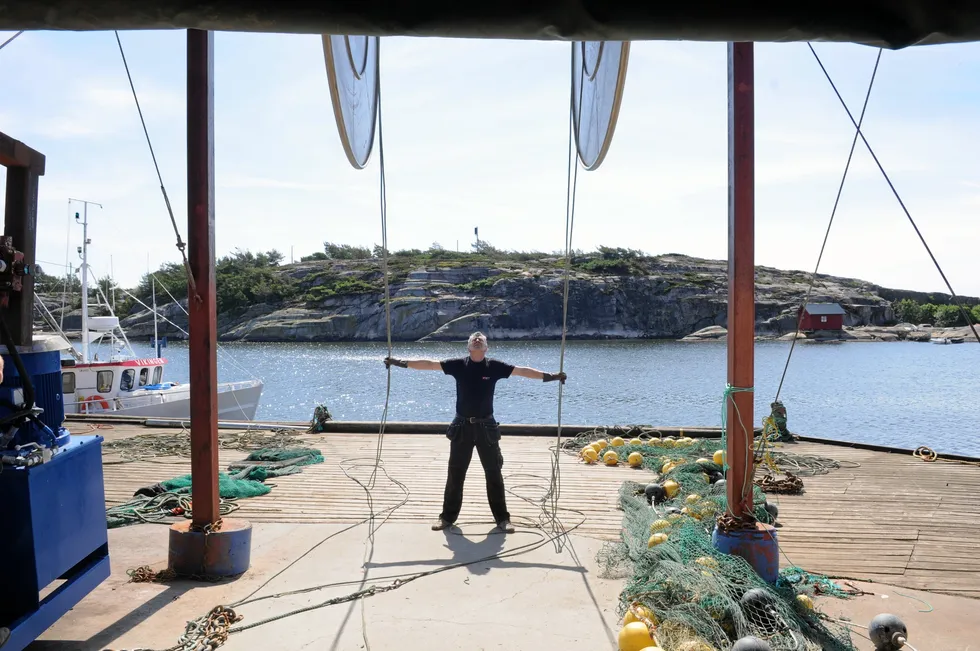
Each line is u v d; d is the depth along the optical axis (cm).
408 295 9212
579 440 1055
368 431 1155
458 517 654
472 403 606
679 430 1113
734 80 464
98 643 389
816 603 468
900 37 128
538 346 7638
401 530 609
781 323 9275
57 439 386
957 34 127
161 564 521
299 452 945
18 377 370
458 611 436
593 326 9012
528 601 452
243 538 503
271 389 4119
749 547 465
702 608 399
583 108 507
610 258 10662
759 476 850
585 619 425
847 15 125
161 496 693
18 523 344
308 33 129
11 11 122
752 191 469
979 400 3494
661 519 579
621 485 792
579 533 606
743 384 477
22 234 377
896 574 528
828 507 721
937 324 10406
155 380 1994
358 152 474
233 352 7188
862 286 11256
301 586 476
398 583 480
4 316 368
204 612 432
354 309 9175
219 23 126
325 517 657
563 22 126
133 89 426
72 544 381
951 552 579
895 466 929
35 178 384
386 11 124
